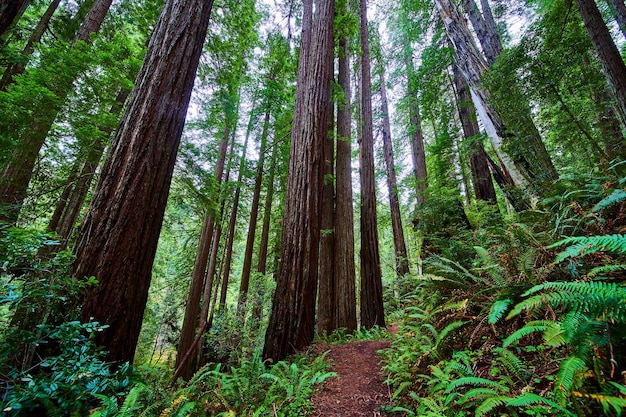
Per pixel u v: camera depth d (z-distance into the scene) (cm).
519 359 190
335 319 684
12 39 612
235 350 542
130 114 326
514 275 266
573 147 561
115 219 281
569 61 475
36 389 154
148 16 764
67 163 577
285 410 246
